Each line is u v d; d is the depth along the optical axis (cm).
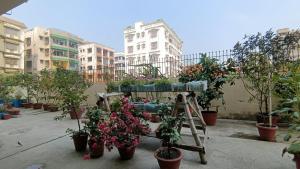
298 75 259
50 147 360
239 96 550
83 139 334
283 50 452
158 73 570
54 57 3112
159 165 247
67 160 298
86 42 4197
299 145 218
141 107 349
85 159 299
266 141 359
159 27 3769
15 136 442
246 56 474
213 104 579
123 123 281
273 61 447
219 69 496
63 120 613
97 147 301
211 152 311
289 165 262
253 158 286
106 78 787
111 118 283
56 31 3228
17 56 2461
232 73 496
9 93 938
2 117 670
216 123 508
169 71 650
